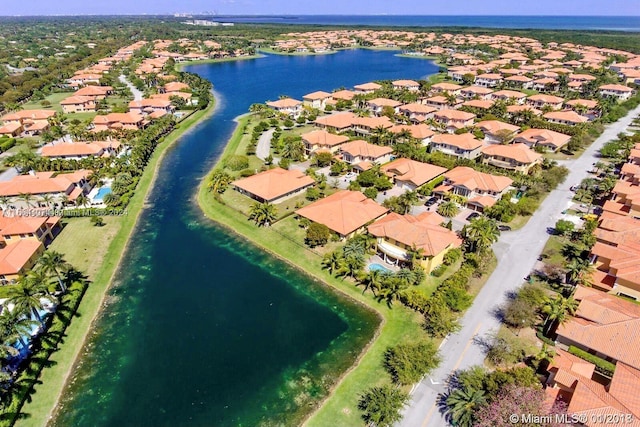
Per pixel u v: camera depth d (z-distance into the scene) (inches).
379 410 1689.2
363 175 3890.3
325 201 3321.9
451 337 2153.1
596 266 2632.9
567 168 4284.0
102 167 4311.0
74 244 3051.2
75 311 2395.4
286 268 2819.9
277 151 4869.6
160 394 1931.6
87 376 2018.9
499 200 3452.3
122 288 2645.2
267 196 3531.0
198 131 5895.7
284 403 1875.0
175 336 2268.7
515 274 2640.3
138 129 5644.7
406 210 3361.2
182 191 3983.8
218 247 3078.2
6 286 2509.8
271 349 2174.0
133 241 3154.5
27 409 1824.6
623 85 7849.4
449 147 4751.5
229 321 2373.3
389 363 1967.3
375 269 2714.1
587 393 1635.1
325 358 2110.0
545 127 5462.6
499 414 1533.0
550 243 2979.8
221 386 1968.5
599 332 1969.7
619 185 3518.7
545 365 1908.2
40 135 5585.6
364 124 5531.5
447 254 2723.9
